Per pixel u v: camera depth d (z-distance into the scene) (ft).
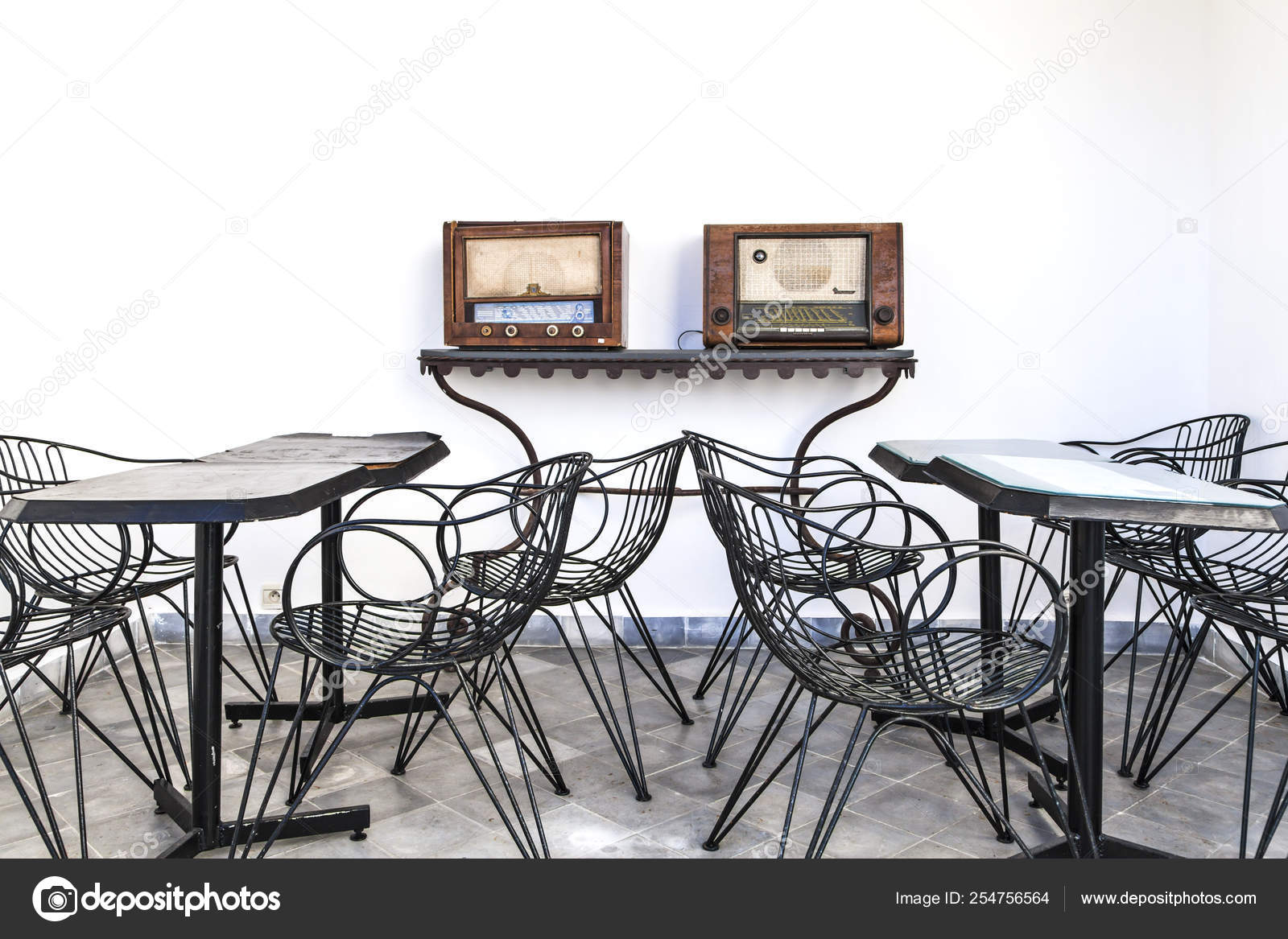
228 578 12.61
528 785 6.73
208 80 12.29
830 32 12.13
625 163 12.32
